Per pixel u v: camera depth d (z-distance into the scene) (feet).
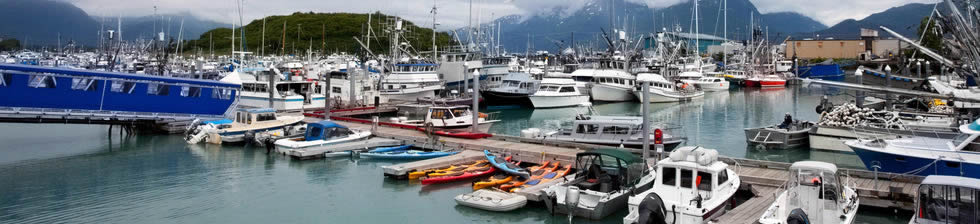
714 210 55.21
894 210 62.44
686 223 52.95
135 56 350.43
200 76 198.90
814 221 51.16
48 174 86.28
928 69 227.61
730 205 62.95
